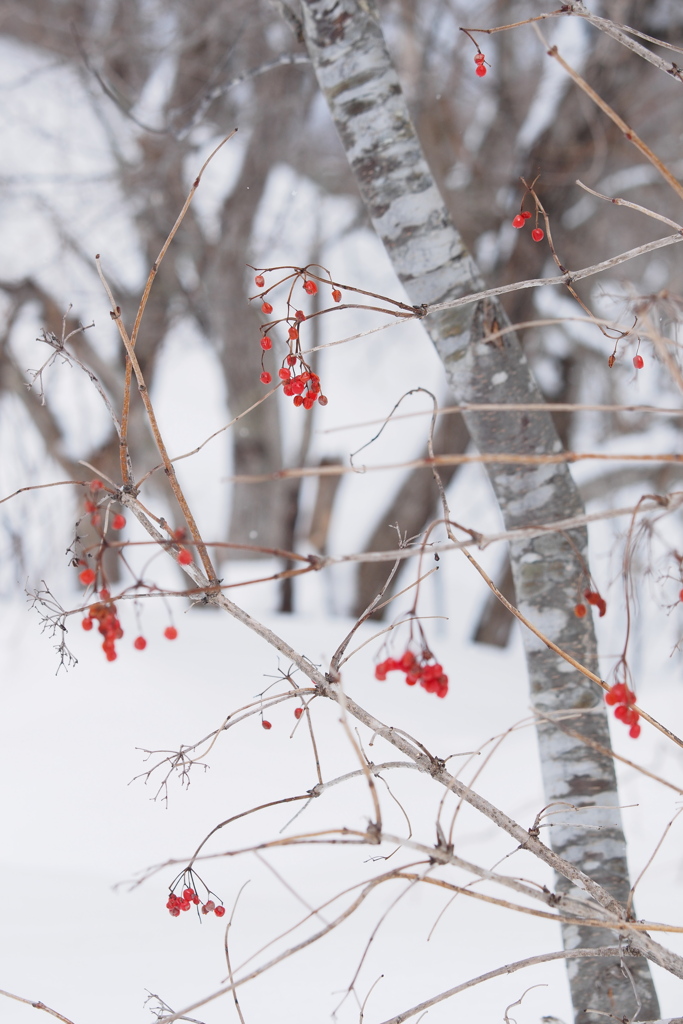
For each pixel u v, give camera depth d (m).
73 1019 2.13
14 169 9.24
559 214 8.52
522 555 2.32
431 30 8.27
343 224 12.05
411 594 10.27
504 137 9.16
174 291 9.94
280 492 9.23
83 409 9.58
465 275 2.30
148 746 4.78
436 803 4.35
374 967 2.46
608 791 2.22
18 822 4.07
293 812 4.20
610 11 6.98
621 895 2.18
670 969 1.71
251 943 2.70
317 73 2.38
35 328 9.88
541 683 2.28
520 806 4.27
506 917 2.99
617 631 7.58
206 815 4.13
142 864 3.68
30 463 8.41
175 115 4.22
